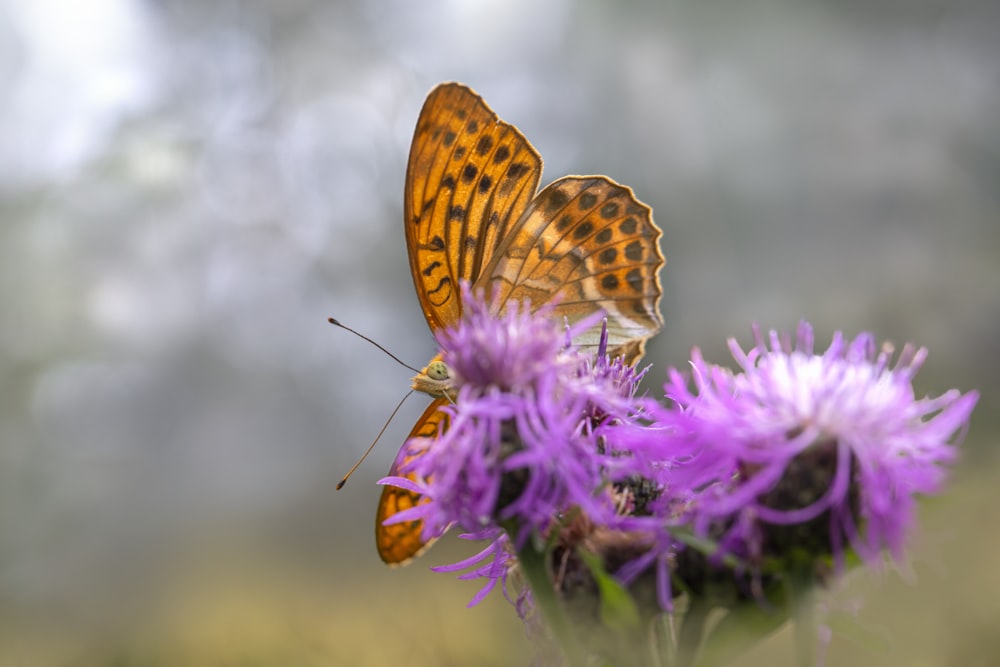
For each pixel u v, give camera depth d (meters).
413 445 0.37
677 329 0.96
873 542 0.35
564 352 0.37
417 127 0.40
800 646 0.35
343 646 0.79
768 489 0.36
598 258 0.42
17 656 0.90
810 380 0.36
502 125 0.41
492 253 0.41
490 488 0.36
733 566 0.36
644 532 0.36
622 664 0.36
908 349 0.36
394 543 0.40
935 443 0.36
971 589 0.54
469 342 0.36
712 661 0.36
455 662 0.74
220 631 0.85
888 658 0.54
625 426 0.36
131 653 0.89
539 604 0.36
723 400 0.36
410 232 0.41
